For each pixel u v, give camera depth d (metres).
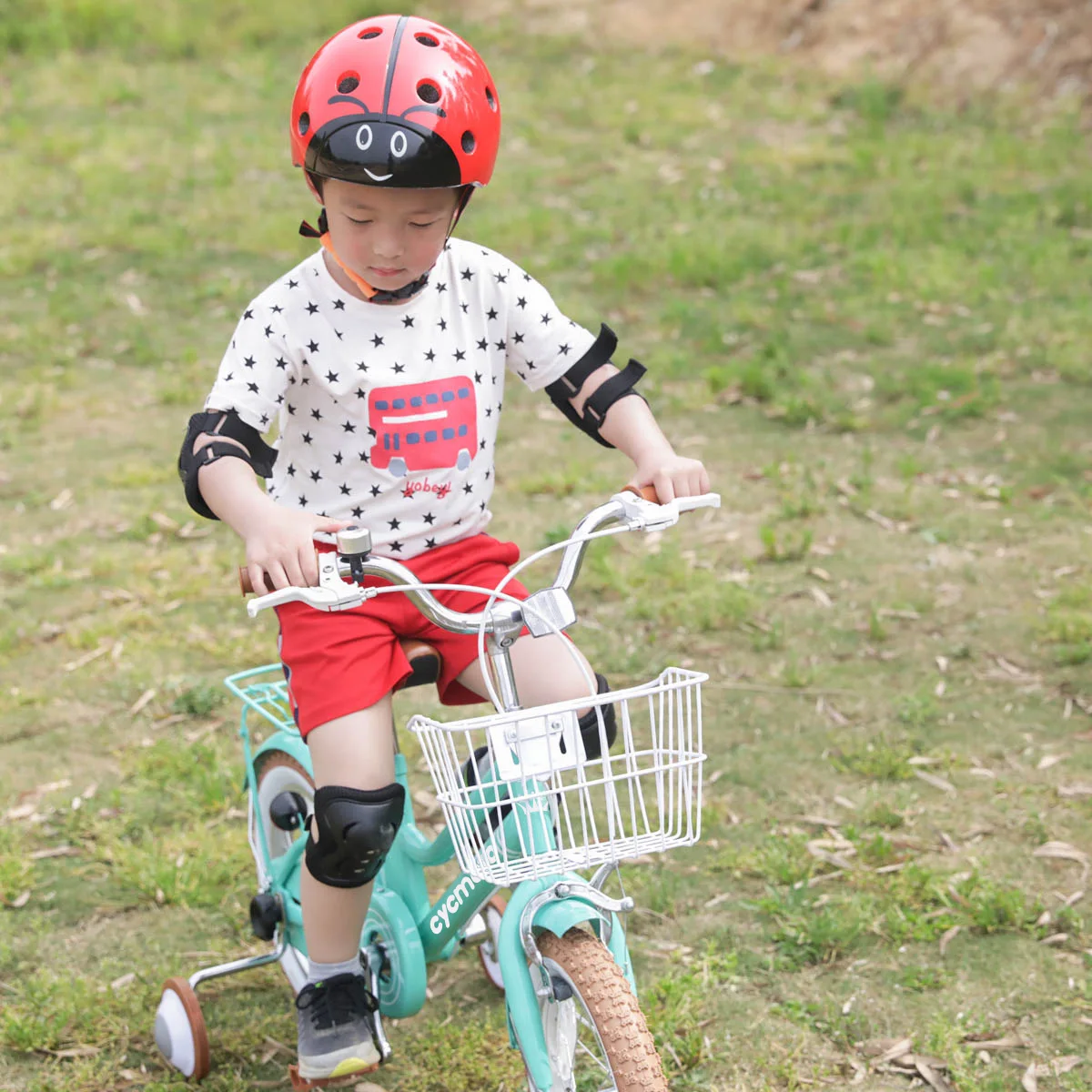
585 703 3.43
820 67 21.78
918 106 20.17
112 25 25.47
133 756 7.09
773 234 16.05
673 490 4.02
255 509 3.63
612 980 3.48
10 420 12.00
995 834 6.26
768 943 5.58
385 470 4.21
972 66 20.53
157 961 5.57
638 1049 3.38
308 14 25.75
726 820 6.46
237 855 6.21
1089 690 7.47
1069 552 9.12
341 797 3.97
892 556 9.20
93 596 8.91
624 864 6.13
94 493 10.55
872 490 10.21
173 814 6.60
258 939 5.69
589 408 4.31
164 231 16.97
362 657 4.11
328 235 3.92
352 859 4.02
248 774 5.30
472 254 4.32
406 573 3.52
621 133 20.11
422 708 7.56
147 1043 5.12
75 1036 5.14
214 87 23.08
